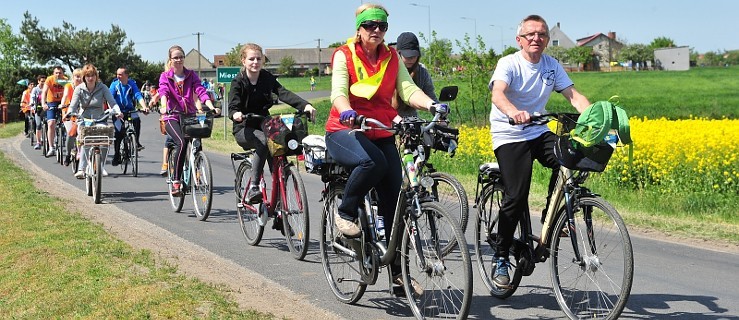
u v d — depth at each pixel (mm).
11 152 20125
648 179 13312
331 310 5895
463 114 34281
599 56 155125
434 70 27516
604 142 5047
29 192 11852
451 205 7547
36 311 5898
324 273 6559
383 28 5559
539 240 5648
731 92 65688
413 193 5289
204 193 9938
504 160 5691
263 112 8172
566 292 5453
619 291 5012
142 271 6789
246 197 8445
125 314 5531
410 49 7746
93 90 11969
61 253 7504
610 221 5059
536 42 5660
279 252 8086
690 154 13625
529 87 5773
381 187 5719
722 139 14672
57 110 17328
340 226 5730
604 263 5117
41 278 6738
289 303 6031
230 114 8008
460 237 4891
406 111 7359
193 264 7254
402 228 5426
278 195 7965
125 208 10977
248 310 5637
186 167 10414
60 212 10016
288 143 7340
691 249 8406
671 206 11578
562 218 5418
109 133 11391
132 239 8352
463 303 4914
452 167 16156
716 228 9609
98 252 7512
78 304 5859
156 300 5824
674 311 5852
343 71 5637
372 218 5703
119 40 87688
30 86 24672
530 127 5664
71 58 86438
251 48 7973
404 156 5316
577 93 5793
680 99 57000
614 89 71500
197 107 10641
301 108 7707
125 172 15344
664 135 15453
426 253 5207
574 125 5184
